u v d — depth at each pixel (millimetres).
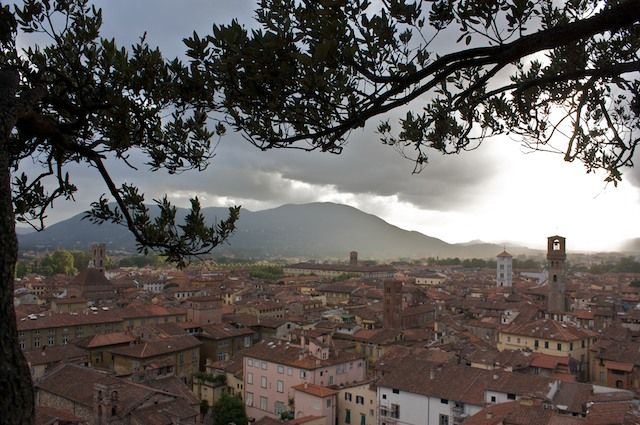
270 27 9773
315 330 118625
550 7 13266
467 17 9555
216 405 84938
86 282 195625
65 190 12797
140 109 11539
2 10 10602
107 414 58531
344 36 9078
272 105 9797
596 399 61594
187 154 13000
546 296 191250
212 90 10844
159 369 84438
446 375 75312
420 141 12453
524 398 57312
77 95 11531
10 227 6594
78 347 105500
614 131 12922
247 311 165375
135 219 12172
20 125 9859
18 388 6250
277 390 92250
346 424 81375
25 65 11281
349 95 9438
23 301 181000
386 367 87688
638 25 12461
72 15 11547
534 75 13742
